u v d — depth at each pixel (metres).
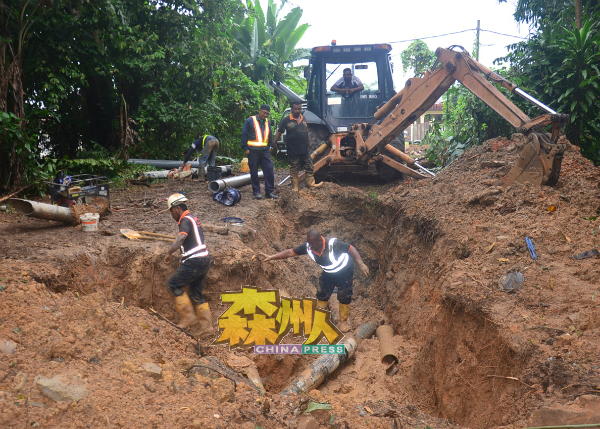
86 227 6.76
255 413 3.24
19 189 9.22
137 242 6.30
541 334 3.84
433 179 8.96
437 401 4.83
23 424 2.69
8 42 9.53
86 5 12.05
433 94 8.55
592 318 3.88
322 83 11.30
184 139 16.09
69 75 11.90
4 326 3.69
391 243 8.59
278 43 25.44
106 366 3.51
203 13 14.73
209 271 5.88
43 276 4.82
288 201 9.80
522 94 7.03
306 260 8.95
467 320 4.56
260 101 19.20
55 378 3.06
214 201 9.32
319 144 11.37
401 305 7.34
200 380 3.64
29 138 9.41
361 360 6.29
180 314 5.39
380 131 9.42
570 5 13.52
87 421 2.83
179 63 14.70
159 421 2.93
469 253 5.69
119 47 12.66
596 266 4.81
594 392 3.08
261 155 9.45
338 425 3.28
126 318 4.49
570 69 9.38
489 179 7.39
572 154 7.89
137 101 14.88
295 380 5.50
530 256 5.18
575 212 5.99
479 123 11.25
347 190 9.88
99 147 13.75
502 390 3.83
